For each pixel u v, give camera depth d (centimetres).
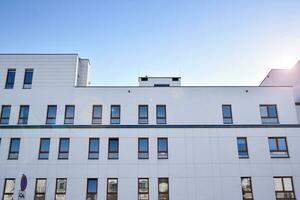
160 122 2462
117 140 2364
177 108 2498
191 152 2322
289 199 2198
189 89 2558
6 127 2375
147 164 2281
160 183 2241
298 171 2270
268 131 2388
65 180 2244
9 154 2309
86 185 2222
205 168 2278
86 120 2444
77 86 2584
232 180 2248
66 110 2481
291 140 2359
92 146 2347
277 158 2308
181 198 2198
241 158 2309
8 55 2625
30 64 2605
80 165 2275
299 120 2611
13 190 2211
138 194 2206
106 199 2186
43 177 2242
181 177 2252
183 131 2380
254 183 2239
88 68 2905
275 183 2250
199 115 2483
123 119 2455
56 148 2323
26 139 2347
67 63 2625
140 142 2361
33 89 2527
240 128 2397
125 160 2291
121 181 2236
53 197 2189
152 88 2553
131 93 2534
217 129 2391
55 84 2547
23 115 2458
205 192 2216
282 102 2534
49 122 2436
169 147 2331
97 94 2527
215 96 2541
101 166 2273
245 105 2517
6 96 2500
